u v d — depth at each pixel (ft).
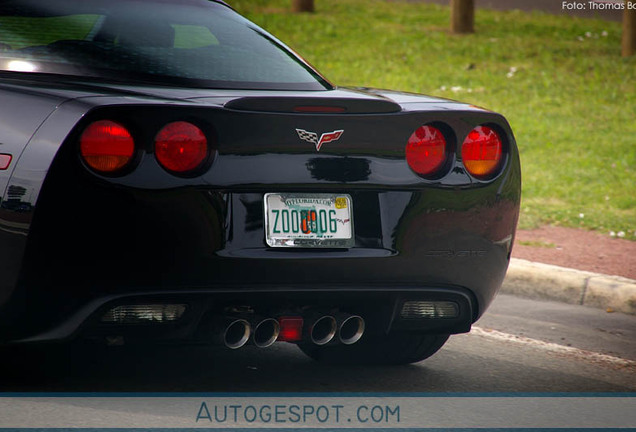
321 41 158.10
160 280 30.63
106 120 29.94
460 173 34.53
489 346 45.39
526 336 48.03
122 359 39.29
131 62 34.86
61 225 29.81
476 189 34.73
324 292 32.63
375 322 34.81
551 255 65.77
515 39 155.53
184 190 30.55
